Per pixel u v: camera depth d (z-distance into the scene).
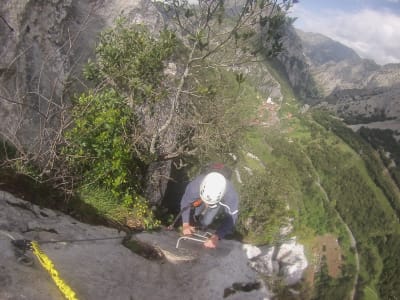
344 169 135.75
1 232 3.48
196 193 4.32
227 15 7.67
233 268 4.92
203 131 11.00
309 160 125.88
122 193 7.74
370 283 105.88
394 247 120.12
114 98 7.74
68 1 9.98
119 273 3.90
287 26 7.47
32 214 4.73
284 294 5.02
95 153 7.09
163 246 5.05
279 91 84.12
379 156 171.12
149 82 9.27
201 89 8.80
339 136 158.00
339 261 106.62
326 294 77.19
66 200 6.16
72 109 7.17
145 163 8.98
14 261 3.03
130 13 14.08
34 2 8.46
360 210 128.12
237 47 7.64
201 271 4.62
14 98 6.79
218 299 4.23
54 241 3.83
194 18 7.79
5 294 2.58
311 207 105.06
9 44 7.56
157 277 4.19
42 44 8.84
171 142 10.31
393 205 142.25
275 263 6.26
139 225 7.38
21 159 5.82
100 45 9.21
